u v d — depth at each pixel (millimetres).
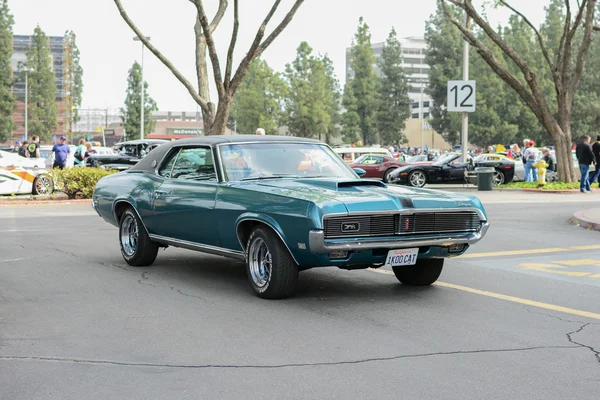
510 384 4562
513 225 14852
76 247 11211
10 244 11570
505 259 10195
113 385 4562
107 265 9406
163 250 10773
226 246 7637
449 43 87000
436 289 7832
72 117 124688
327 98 83375
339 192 6914
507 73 27594
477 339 5684
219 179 7762
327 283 8148
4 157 22125
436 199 7066
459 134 87188
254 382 4609
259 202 7062
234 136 8305
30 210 18641
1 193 21734
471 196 7438
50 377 4730
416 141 114438
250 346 5469
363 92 87062
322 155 8297
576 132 86312
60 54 136500
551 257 10414
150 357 5180
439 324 6191
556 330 5996
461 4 26766
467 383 4582
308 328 6031
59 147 25375
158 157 8914
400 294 7527
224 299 7215
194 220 7934
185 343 5559
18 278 8453
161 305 6934
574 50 85625
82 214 17422
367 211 6645
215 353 5281
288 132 86250
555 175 30875
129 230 9367
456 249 7242
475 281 8359
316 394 4379
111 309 6766
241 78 23000
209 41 22391
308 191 6918
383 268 9219
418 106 177375
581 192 25531
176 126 139250
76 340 5648
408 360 5098
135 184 9023
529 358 5148
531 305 7012
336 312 6645
